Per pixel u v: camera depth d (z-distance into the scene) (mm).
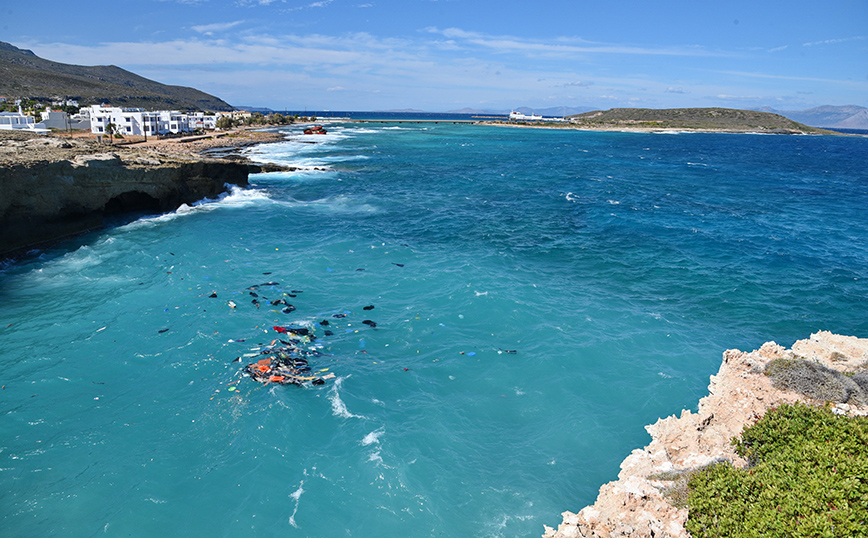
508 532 13312
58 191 36000
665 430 15141
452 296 27594
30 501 13766
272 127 187250
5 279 28781
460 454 16078
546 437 17016
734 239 41062
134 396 18469
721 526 10844
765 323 25688
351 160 90062
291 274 30516
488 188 64000
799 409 13750
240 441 16250
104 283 28391
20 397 18203
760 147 149625
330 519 13531
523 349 22391
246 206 49688
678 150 131000
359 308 25984
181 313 24828
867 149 159250
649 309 26938
